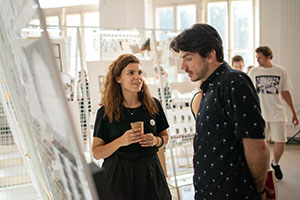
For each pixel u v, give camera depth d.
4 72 0.73
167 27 7.84
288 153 5.60
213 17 7.70
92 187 0.30
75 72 3.11
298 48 6.73
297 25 6.70
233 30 7.67
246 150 1.13
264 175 1.18
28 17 0.33
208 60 1.22
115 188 1.78
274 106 3.91
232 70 1.21
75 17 8.18
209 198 1.25
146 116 1.98
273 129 3.94
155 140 1.89
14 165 2.98
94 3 8.07
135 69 1.93
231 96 1.13
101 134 1.94
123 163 1.83
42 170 0.65
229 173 1.19
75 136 0.29
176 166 3.74
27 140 0.75
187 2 7.67
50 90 0.31
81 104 3.27
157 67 3.58
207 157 1.25
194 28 1.22
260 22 7.02
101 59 3.29
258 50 3.98
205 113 1.24
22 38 0.39
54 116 0.34
